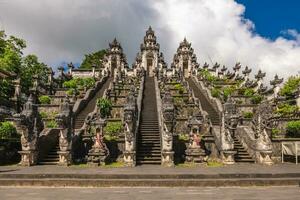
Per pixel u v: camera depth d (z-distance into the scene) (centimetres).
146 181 1428
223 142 2136
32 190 1336
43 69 4916
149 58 7219
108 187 1409
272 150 2183
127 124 2053
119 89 4206
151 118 2753
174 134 2316
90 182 1432
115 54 7000
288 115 3067
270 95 4006
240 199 1116
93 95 3988
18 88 3453
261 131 2097
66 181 1441
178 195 1204
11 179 1468
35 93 3897
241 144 2347
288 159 2252
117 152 2248
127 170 1734
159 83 4306
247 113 3170
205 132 2439
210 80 4972
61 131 2094
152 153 2159
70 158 2097
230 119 2128
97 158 2072
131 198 1146
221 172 1585
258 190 1314
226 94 3862
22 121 2014
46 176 1510
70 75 5941
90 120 2566
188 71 7044
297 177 1511
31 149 2039
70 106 2200
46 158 2169
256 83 4575
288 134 2619
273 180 1434
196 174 1494
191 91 3928
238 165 2009
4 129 2247
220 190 1318
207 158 2203
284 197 1147
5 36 3772
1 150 2102
